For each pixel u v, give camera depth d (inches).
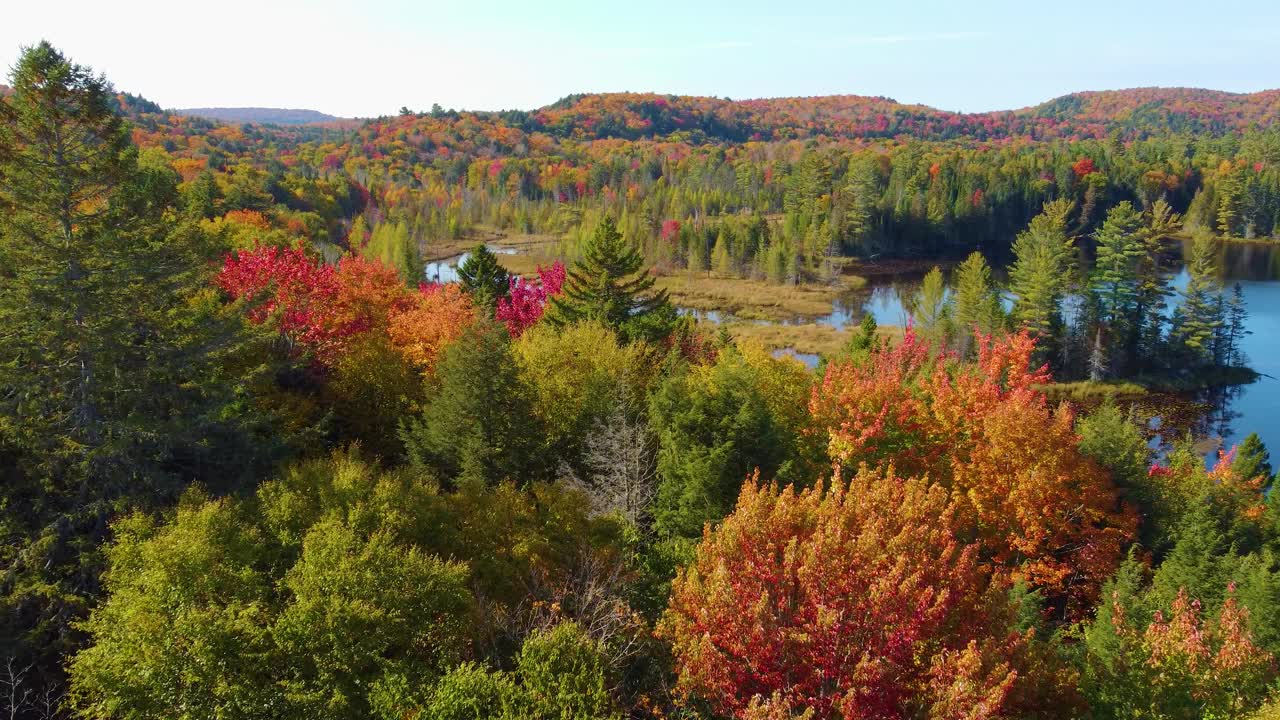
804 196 7347.4
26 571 830.5
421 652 681.0
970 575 669.9
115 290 923.4
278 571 758.5
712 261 5836.6
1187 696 679.1
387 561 681.0
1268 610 1059.9
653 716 690.2
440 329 1739.7
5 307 854.5
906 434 1288.1
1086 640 986.7
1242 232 6771.7
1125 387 3149.6
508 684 581.9
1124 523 1243.2
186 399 993.5
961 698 531.2
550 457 1333.7
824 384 1390.3
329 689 619.2
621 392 1357.0
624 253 2191.2
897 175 7785.4
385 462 1414.9
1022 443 1180.5
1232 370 3297.2
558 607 717.9
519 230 7691.9
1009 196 7194.9
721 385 1138.7
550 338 1692.9
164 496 920.3
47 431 869.2
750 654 605.6
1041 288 3415.4
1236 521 1491.1
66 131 971.9
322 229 4621.1
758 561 652.1
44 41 947.3
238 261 1724.9
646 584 885.8
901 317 4338.1
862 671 549.6
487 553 845.2
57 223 958.4
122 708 622.8
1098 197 7352.4
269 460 1040.8
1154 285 3452.3
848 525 722.8
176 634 622.8
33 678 800.9
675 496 1114.7
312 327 1566.2
